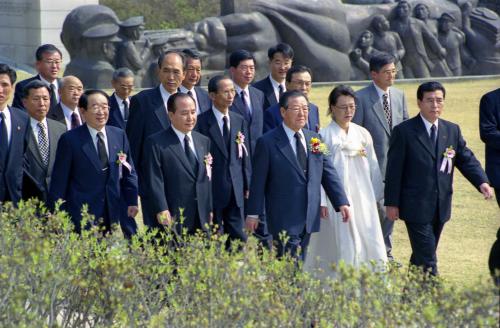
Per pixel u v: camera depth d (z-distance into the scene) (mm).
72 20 60656
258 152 20891
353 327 14570
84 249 17281
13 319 14828
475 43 72312
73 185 22250
